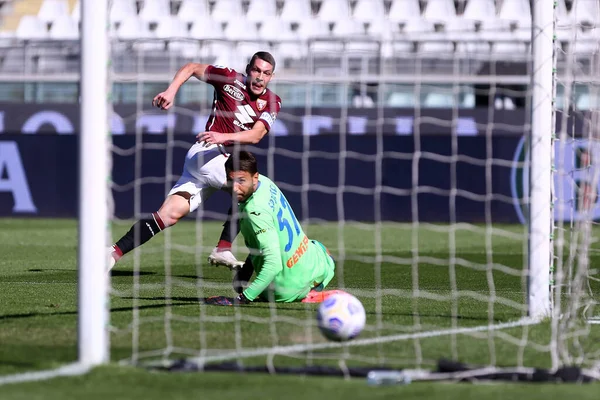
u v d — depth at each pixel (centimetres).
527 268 2064
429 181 5884
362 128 6134
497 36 7538
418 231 5306
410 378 1390
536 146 2023
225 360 1533
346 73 6581
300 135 5934
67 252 3947
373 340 1736
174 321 1945
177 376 1408
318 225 5791
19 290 2562
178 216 2509
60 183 6153
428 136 5881
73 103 6344
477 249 4244
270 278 2177
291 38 7750
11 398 1268
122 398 1270
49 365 1477
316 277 2267
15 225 5569
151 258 3672
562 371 1409
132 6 7894
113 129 6203
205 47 7556
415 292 2455
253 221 2152
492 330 1861
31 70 7094
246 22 7831
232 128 2550
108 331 1596
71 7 8019
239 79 2552
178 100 6556
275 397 1278
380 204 5922
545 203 2025
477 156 5831
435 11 7925
